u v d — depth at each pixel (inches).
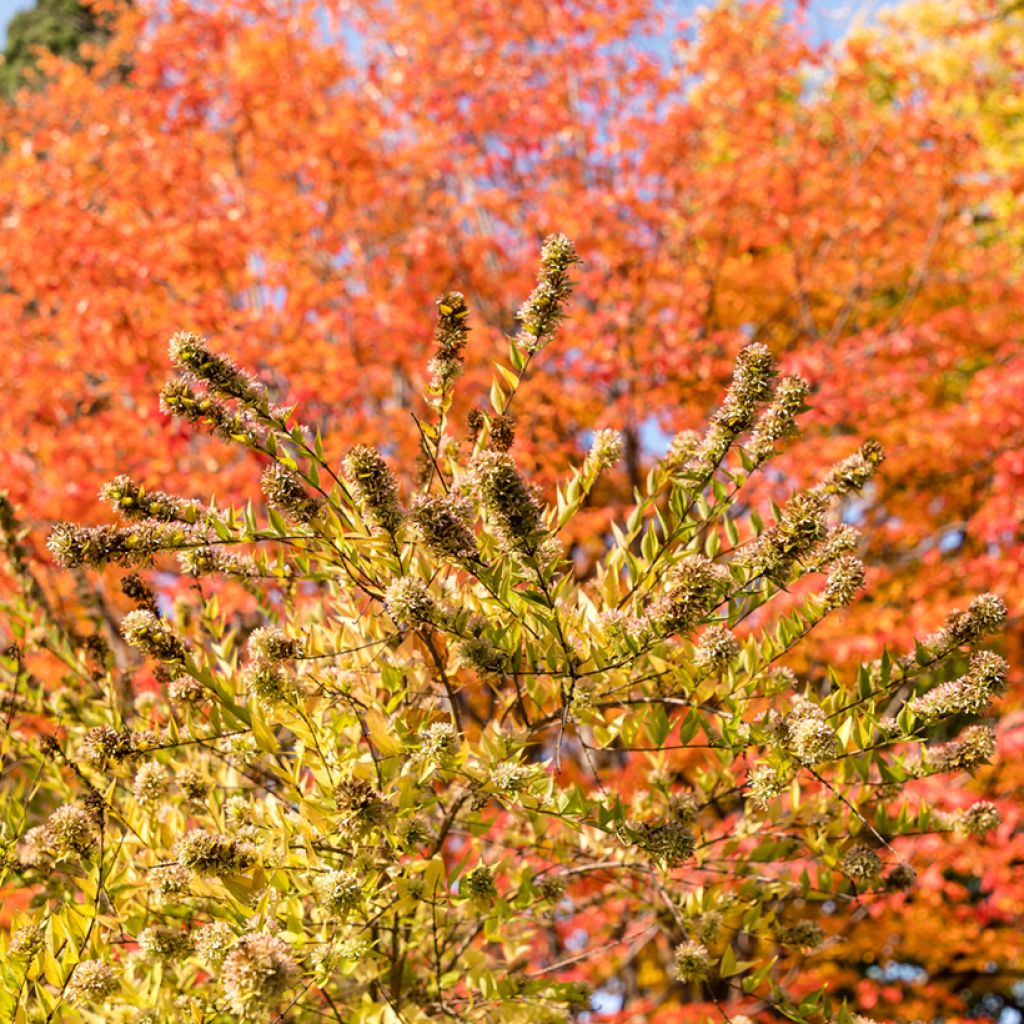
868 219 348.5
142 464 244.8
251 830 100.1
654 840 93.6
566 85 370.9
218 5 366.6
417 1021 106.3
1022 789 262.7
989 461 319.0
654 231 341.7
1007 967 343.6
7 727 121.3
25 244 281.4
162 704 133.6
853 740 94.7
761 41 361.1
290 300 281.1
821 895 115.0
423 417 267.6
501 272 337.4
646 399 301.7
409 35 374.0
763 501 257.4
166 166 323.3
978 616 95.0
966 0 434.9
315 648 106.1
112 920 96.4
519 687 106.5
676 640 107.3
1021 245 429.1
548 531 89.4
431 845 112.5
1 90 526.6
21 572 147.1
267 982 77.3
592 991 122.4
